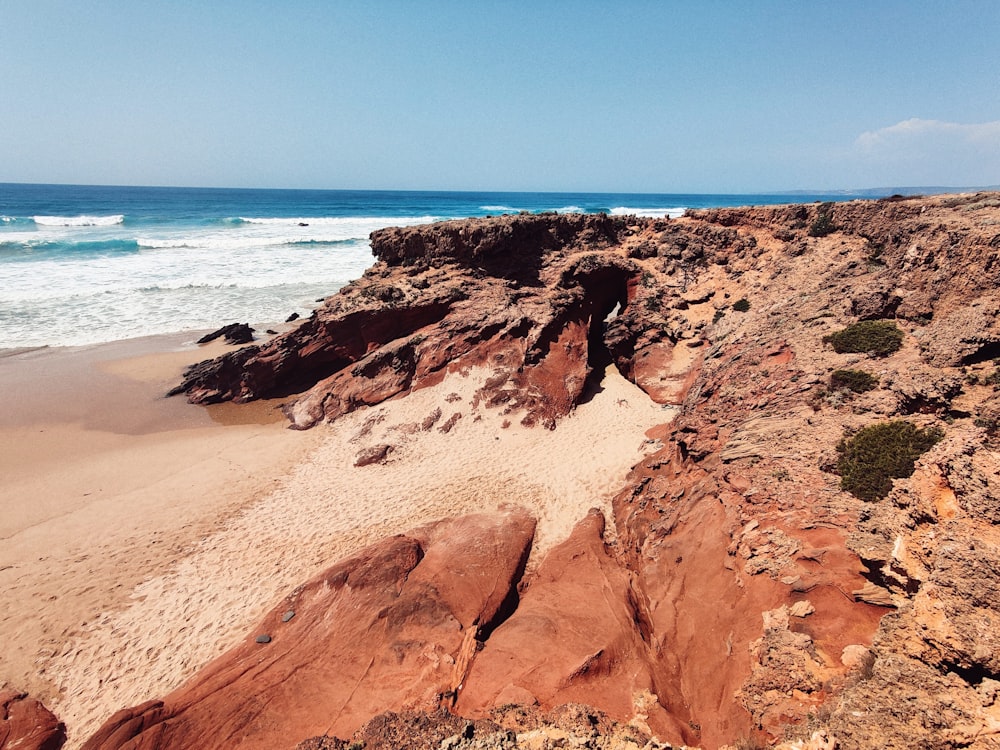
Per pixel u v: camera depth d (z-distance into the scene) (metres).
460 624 12.05
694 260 32.62
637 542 15.21
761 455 13.23
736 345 21.16
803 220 30.31
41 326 39.34
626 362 28.06
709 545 12.23
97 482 21.25
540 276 30.39
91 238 70.38
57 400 28.58
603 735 8.09
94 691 12.23
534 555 15.71
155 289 48.69
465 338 26.62
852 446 11.64
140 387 30.31
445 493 19.17
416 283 29.39
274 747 9.45
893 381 13.10
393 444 22.62
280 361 28.95
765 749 7.23
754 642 9.10
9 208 124.25
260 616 14.02
